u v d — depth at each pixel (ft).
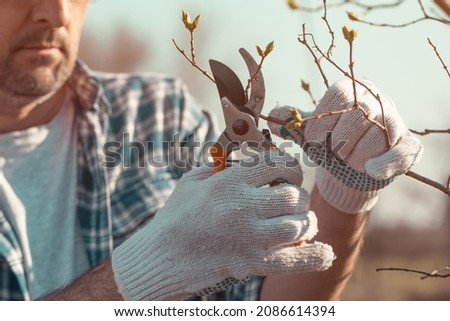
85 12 12.43
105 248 13.03
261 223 8.95
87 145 13.19
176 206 9.51
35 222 12.70
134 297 9.58
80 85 13.33
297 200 8.98
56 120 13.08
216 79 9.35
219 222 9.04
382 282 29.35
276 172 9.07
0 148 12.63
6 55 11.90
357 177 9.82
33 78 12.05
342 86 9.25
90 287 10.22
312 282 11.69
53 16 11.76
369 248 30.60
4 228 12.38
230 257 9.16
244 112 9.23
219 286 9.39
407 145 9.12
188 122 14.17
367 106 9.15
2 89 12.16
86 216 13.05
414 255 30.32
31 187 12.78
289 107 9.48
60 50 12.12
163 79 14.40
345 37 8.81
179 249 9.37
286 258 9.05
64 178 13.05
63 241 12.87
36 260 12.62
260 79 9.28
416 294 28.22
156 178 13.67
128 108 13.91
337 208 10.60
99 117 13.53
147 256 9.59
